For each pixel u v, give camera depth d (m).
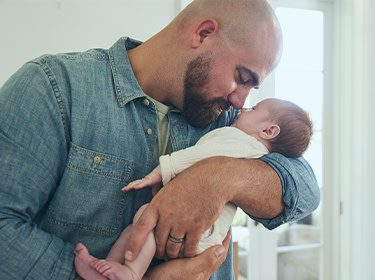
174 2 1.89
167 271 0.72
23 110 0.67
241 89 0.85
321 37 2.38
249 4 0.80
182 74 0.82
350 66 2.29
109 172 0.76
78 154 0.73
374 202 2.27
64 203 0.73
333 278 2.38
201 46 0.81
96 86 0.77
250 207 0.78
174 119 0.88
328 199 2.39
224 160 0.77
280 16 2.28
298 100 2.33
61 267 0.67
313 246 2.36
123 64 0.82
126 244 0.75
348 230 2.30
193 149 0.83
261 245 2.21
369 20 2.25
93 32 1.75
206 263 0.72
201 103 0.84
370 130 2.26
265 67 0.82
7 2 1.62
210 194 0.70
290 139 0.94
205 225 0.70
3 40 1.62
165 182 0.79
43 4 1.67
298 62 2.33
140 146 0.80
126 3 1.80
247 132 0.98
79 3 1.73
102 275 0.68
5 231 0.63
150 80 0.84
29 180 0.67
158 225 0.71
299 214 0.85
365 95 2.25
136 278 0.69
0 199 0.64
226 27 0.80
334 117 2.39
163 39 0.84
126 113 0.80
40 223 0.75
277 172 0.80
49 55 0.77
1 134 0.66
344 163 2.34
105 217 0.77
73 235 0.75
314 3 2.34
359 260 2.27
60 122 0.71
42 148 0.68
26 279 0.64
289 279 2.29
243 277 2.18
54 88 0.72
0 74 1.61
